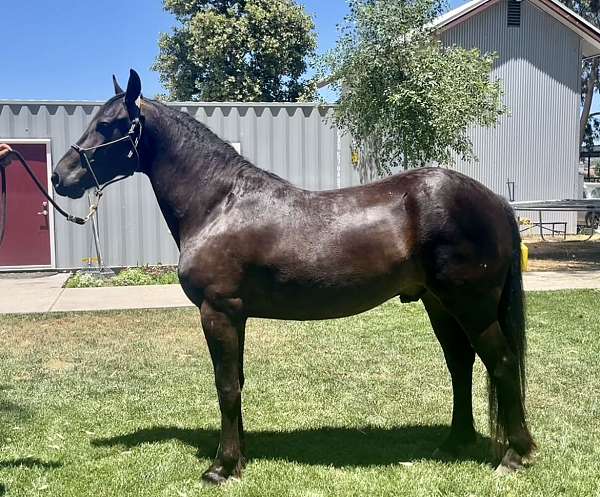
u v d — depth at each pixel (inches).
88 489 134.3
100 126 141.1
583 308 316.8
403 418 176.1
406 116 428.5
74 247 452.4
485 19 692.1
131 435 165.6
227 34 889.5
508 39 697.6
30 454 153.1
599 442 155.4
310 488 132.7
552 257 535.5
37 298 353.1
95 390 202.2
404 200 132.5
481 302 131.3
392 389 200.4
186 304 334.0
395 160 475.5
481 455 147.9
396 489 131.7
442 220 129.0
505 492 128.9
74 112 442.6
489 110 460.1
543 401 186.5
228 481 135.6
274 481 135.9
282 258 129.4
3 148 142.5
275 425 172.1
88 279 400.5
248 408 185.0
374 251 129.8
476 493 129.3
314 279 129.7
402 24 430.3
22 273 446.0
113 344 259.6
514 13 696.4
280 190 135.7
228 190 135.7
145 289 381.7
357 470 141.9
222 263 130.0
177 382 210.7
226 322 131.4
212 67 932.6
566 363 224.5
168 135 139.6
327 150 472.4
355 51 441.7
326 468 143.0
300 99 882.1
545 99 709.9
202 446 157.6
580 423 168.9
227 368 132.6
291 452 152.9
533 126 706.8
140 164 142.9
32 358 239.5
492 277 131.0
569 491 129.2
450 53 444.5
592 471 138.2
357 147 469.1
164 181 139.6
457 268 129.0
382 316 309.9
